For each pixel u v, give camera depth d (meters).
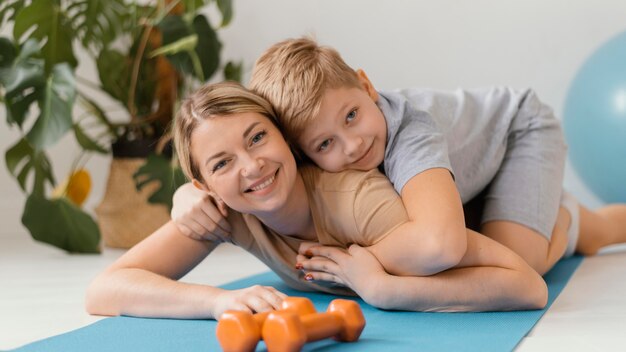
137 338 1.12
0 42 2.22
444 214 1.17
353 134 1.23
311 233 1.33
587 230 1.90
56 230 2.29
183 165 1.24
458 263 1.22
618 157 2.40
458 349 0.99
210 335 1.12
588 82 2.47
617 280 1.57
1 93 2.43
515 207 1.54
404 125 1.31
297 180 1.27
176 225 1.36
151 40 2.57
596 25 2.68
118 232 2.49
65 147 3.09
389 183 1.26
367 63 2.91
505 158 1.63
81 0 2.84
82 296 1.65
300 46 1.28
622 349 1.00
